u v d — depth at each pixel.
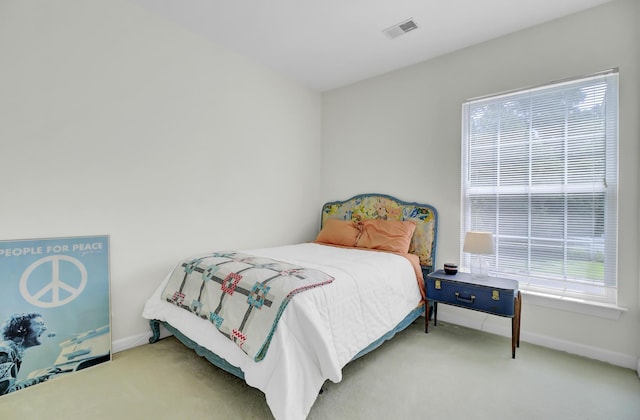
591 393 1.76
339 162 3.77
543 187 2.41
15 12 1.78
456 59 2.84
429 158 3.01
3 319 1.74
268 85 3.27
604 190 2.16
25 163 1.83
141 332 2.35
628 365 2.03
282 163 3.45
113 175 2.18
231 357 1.63
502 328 2.56
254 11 2.31
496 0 2.14
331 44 2.77
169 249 2.50
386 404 1.65
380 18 2.38
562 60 2.31
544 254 2.42
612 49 2.12
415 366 2.05
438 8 2.24
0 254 1.75
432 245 2.91
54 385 1.81
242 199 3.05
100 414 1.56
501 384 1.85
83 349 2.00
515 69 2.51
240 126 3.01
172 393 1.73
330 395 1.72
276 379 1.40
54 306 1.91
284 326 1.50
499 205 2.63
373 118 3.45
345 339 1.77
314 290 1.68
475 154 2.76
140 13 2.29
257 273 1.84
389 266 2.38
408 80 3.16
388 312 2.17
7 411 1.58
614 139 2.13
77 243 2.01
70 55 1.98
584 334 2.20
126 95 2.23
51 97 1.91
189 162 2.62
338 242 3.25
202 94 2.69
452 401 1.68
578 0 2.12
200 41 2.66
